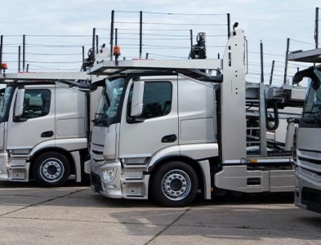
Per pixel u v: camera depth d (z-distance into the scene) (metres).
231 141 10.52
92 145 11.29
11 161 13.27
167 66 10.38
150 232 8.12
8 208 10.28
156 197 10.36
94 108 13.35
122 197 10.21
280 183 10.74
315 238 7.71
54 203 10.93
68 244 7.35
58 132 13.45
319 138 8.01
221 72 10.57
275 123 12.02
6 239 7.61
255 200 11.47
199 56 11.40
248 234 7.98
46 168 13.49
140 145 10.20
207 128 10.48
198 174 10.61
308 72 8.74
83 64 14.91
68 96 13.55
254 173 10.63
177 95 10.38
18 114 13.17
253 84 11.58
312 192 8.17
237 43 10.61
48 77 13.48
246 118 11.29
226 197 11.77
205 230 8.27
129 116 10.17
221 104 10.50
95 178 10.94
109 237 7.78
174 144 10.31
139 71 10.47
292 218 9.30
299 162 8.62
